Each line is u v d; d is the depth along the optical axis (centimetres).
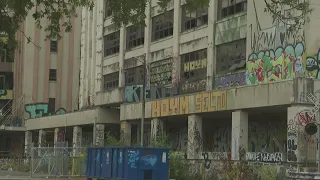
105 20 5138
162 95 3878
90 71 5519
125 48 4750
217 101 3045
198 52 3703
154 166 2277
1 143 6775
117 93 4331
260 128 3247
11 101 6719
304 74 2575
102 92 4606
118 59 4841
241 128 2861
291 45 2761
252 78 3045
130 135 4094
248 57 3097
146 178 2267
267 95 2659
